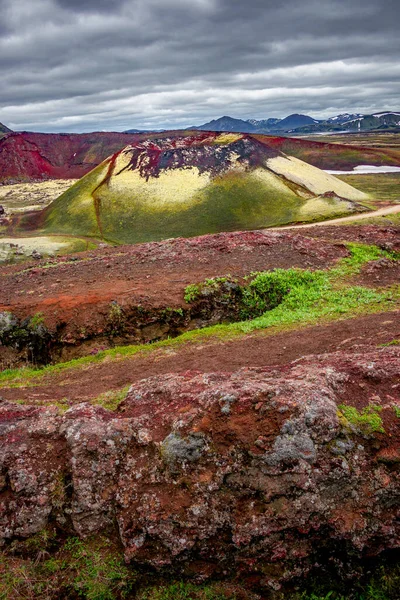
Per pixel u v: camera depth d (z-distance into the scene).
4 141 196.38
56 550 7.61
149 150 87.75
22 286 22.05
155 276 21.55
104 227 69.31
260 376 9.23
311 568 7.29
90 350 17.52
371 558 7.25
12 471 7.89
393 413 7.86
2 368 17.23
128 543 7.34
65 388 13.02
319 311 17.75
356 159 164.75
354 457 7.40
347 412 7.89
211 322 19.03
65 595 7.19
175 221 68.62
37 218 82.88
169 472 7.58
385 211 67.44
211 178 78.94
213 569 7.29
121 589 7.25
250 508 7.26
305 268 21.83
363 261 23.17
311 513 7.14
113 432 8.09
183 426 7.84
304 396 7.84
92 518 7.63
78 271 23.64
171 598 7.15
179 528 7.26
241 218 69.25
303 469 7.25
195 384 9.09
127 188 78.06
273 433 7.49
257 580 7.25
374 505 7.21
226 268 21.81
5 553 7.55
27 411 9.05
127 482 7.70
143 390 9.43
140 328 18.20
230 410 7.89
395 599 7.04
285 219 66.62
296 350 13.87
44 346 17.69
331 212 67.12
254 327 16.67
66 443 8.18
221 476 7.40
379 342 12.95
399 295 18.78
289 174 82.12
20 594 7.11
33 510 7.70
